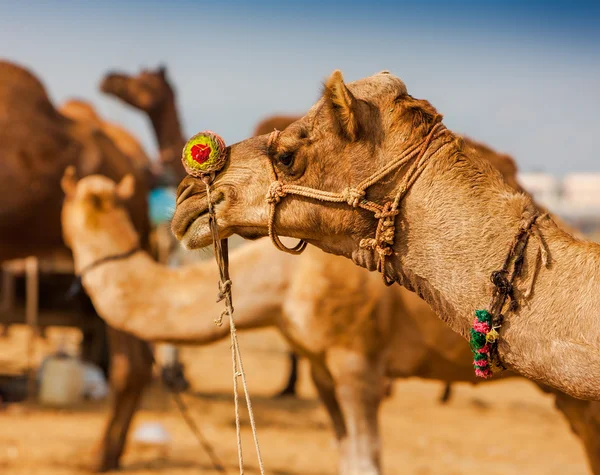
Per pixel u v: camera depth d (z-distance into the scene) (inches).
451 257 129.3
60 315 510.3
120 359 334.6
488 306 126.1
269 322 270.4
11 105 399.2
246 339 821.9
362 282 260.5
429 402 550.0
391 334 264.7
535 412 531.5
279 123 331.9
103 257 277.1
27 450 362.0
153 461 355.3
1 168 390.3
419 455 403.2
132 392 335.6
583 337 119.3
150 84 618.2
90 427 421.4
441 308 132.0
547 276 124.1
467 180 131.6
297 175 137.2
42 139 398.9
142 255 279.7
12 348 696.4
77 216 282.8
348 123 133.9
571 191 1659.7
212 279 270.5
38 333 625.9
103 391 504.4
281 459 375.6
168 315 269.1
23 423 423.8
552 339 121.3
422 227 131.6
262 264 267.3
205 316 267.1
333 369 264.7
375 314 261.3
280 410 500.1
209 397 529.0
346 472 282.8
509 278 125.4
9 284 503.5
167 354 534.6
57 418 440.8
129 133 550.0
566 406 245.1
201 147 140.9
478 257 128.0
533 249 125.9
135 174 415.5
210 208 140.3
